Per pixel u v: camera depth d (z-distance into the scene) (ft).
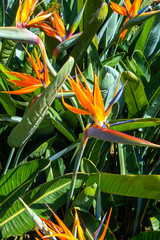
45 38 6.51
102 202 5.26
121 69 6.92
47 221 4.00
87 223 4.69
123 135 3.74
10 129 6.23
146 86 6.66
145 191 4.57
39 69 4.50
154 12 5.60
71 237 3.72
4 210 4.86
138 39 7.96
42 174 5.79
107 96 5.41
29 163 5.00
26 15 4.45
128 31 8.79
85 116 5.77
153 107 6.01
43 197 4.83
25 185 4.93
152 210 5.97
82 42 5.86
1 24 6.44
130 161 5.60
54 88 3.99
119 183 4.69
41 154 5.67
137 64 7.11
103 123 3.99
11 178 4.99
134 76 5.55
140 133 6.32
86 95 4.03
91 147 5.49
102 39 8.05
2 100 5.50
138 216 5.53
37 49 5.74
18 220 4.72
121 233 6.01
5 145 6.32
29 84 4.48
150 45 8.00
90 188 4.56
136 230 5.79
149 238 4.69
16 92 4.49
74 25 5.28
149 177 4.48
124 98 6.15
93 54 6.48
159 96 5.94
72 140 5.94
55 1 8.54
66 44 5.32
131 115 6.32
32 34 4.51
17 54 7.07
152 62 7.57
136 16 5.68
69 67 3.91
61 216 5.92
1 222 4.72
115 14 7.68
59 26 5.21
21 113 6.47
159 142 7.89
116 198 5.73
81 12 5.19
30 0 4.42
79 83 4.04
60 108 6.35
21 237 5.31
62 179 4.91
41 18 4.66
